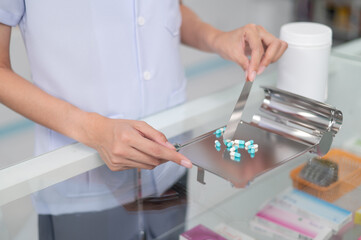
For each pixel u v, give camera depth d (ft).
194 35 2.90
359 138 1.96
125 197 1.64
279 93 2.14
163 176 1.71
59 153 1.80
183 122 2.03
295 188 1.76
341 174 1.80
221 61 4.75
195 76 4.91
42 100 2.02
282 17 6.37
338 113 1.95
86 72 2.36
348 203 1.70
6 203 1.57
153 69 2.56
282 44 2.24
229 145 1.81
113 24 2.33
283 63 2.32
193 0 5.49
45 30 2.26
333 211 1.66
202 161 1.71
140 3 2.39
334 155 1.86
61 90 2.39
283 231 1.59
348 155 1.87
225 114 2.12
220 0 5.75
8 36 2.23
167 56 2.63
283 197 1.72
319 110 2.01
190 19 3.00
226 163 1.69
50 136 2.41
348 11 6.18
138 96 2.55
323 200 1.70
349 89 2.35
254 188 1.71
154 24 2.49
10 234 1.48
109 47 2.35
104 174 1.73
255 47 2.25
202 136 1.90
